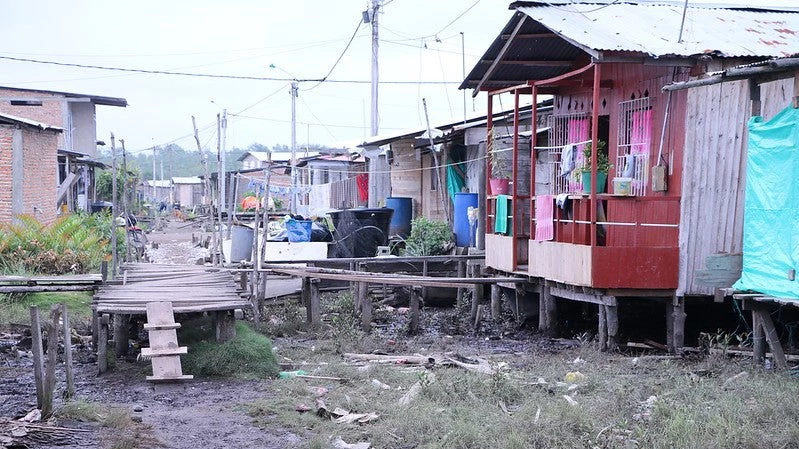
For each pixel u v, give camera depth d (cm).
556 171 1552
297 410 862
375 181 2656
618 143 1384
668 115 1224
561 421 777
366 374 1034
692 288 1177
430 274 1755
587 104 1492
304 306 1532
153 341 1005
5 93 3562
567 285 1292
